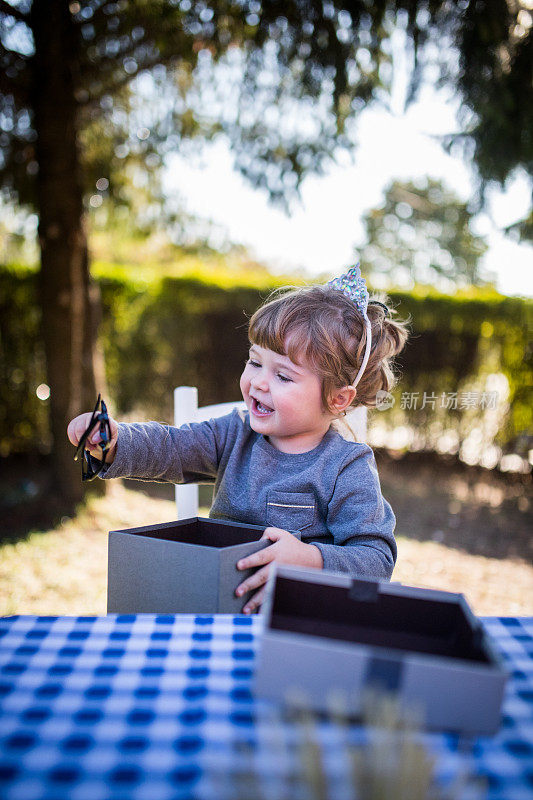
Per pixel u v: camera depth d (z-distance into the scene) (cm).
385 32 354
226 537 114
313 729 46
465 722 55
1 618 82
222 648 75
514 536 463
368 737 55
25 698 62
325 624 73
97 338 445
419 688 56
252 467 138
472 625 66
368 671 56
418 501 541
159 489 526
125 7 399
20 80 405
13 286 570
